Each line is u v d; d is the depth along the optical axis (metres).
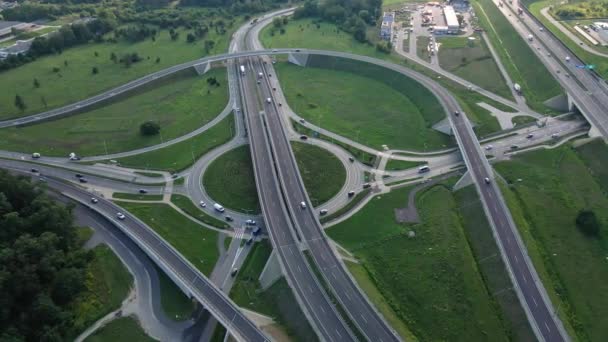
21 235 135.25
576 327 126.00
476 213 163.38
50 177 193.38
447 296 135.88
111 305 139.50
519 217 160.50
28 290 125.81
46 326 122.75
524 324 125.19
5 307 121.44
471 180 177.25
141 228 163.75
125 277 148.75
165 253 152.12
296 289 137.25
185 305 139.88
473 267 144.50
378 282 143.62
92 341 128.75
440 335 126.25
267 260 152.00
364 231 162.62
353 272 143.88
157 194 184.88
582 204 166.12
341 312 130.00
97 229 167.62
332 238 160.38
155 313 137.62
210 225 169.25
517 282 135.62
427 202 173.62
